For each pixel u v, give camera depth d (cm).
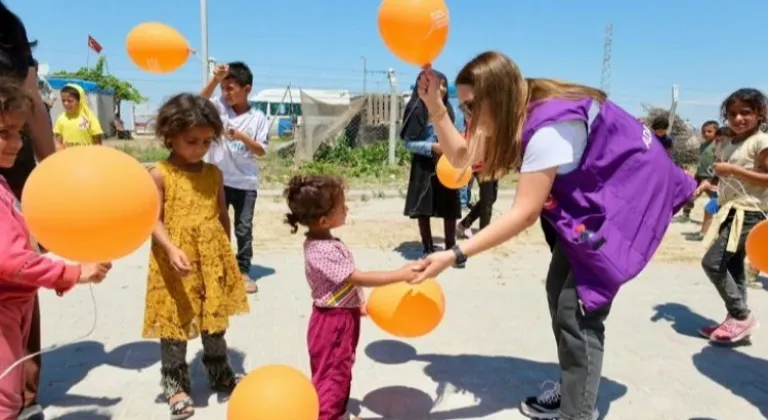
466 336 453
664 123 900
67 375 375
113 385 363
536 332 465
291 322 471
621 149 275
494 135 275
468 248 274
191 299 313
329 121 1712
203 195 319
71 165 200
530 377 386
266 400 238
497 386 372
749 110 420
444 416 335
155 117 314
